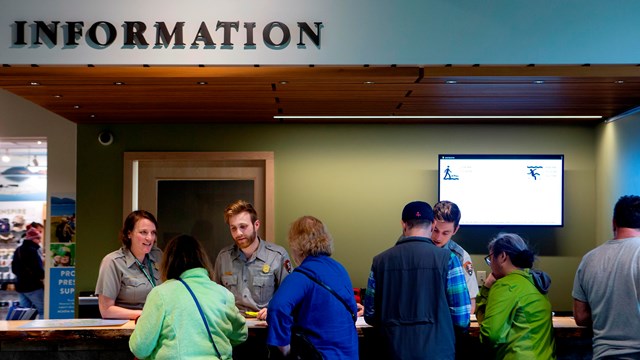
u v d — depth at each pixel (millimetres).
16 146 7078
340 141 5473
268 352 3037
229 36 3451
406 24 3477
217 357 2605
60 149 6227
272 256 3785
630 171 4684
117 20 3441
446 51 3475
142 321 2592
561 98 4234
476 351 3295
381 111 4805
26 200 7410
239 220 3623
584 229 5449
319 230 2887
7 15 3441
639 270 2762
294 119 5223
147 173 5512
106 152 5422
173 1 3439
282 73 3498
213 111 4785
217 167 5512
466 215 5293
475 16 3479
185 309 2574
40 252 7254
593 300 2902
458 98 4258
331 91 4000
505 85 3799
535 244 5441
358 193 5465
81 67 3479
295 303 2709
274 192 5445
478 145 5473
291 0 3463
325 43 3471
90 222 5398
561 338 3232
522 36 3480
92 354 3244
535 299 2891
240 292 3736
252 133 5449
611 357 2809
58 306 6152
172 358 2535
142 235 3527
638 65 3504
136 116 5016
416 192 5465
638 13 3492
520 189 5281
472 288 4188
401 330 2842
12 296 7215
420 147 5480
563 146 5469
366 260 5445
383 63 3475
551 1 3482
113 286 3521
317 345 2721
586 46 3484
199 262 2725
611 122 5066
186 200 5508
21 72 3504
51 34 3436
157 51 3443
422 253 2896
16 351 3260
